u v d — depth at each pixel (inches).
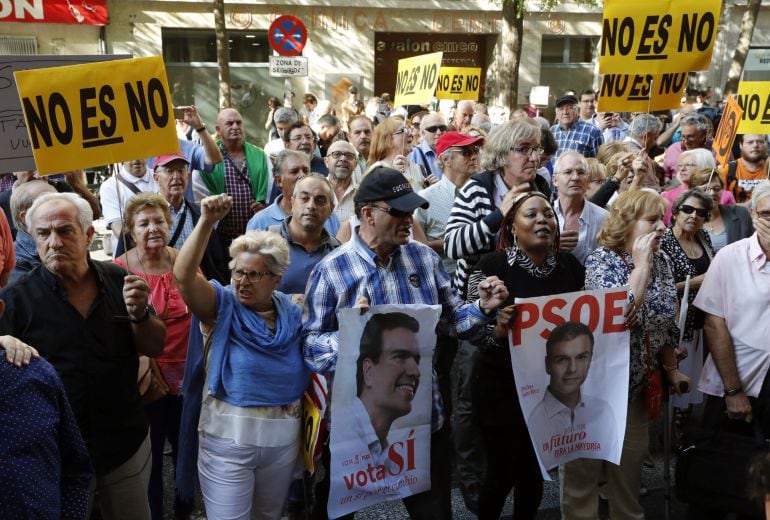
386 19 829.8
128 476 132.4
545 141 233.3
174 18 771.4
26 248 175.6
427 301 136.7
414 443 134.0
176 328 172.2
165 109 148.4
